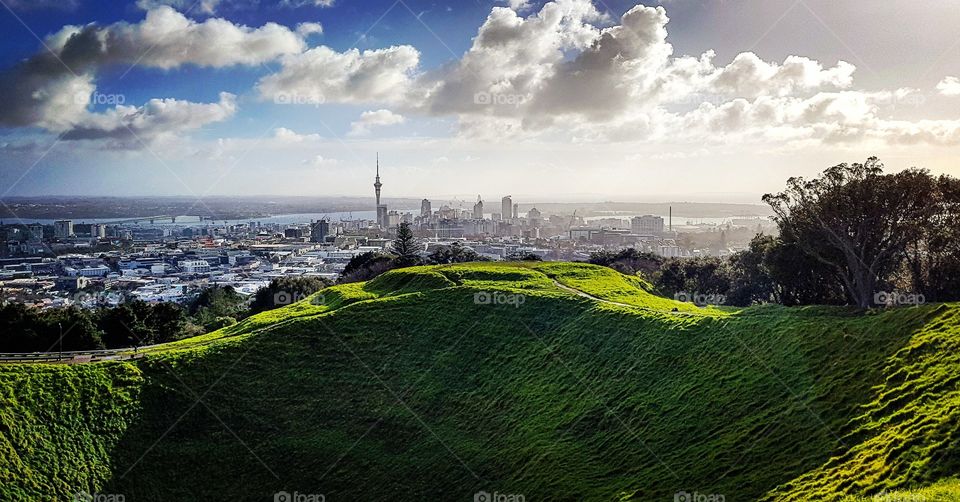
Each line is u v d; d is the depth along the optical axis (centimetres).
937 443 3462
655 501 4131
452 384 7062
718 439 4659
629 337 6706
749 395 5000
